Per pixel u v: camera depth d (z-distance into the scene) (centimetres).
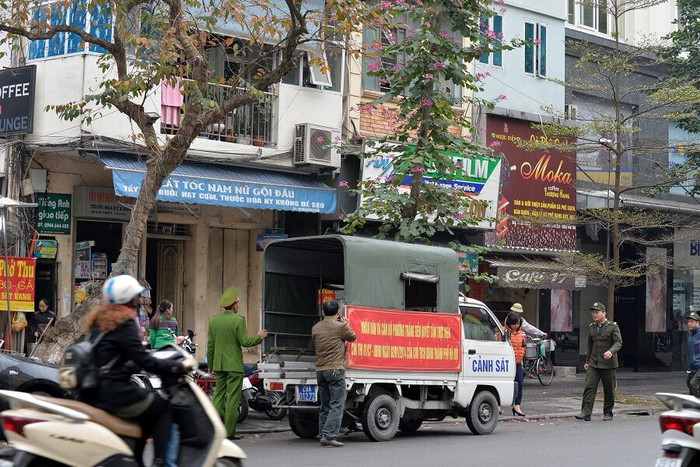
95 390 863
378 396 1642
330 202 2416
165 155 1653
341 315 1648
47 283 2155
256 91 1639
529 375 2889
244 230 2559
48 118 2095
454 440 1672
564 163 2961
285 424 1898
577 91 3200
